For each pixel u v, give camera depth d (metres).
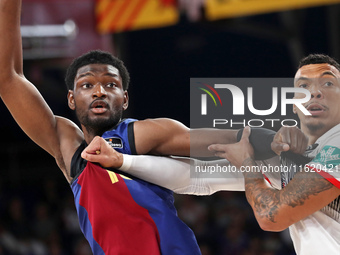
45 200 14.69
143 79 14.16
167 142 4.37
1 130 15.19
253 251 13.15
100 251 4.20
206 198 14.47
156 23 11.14
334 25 12.77
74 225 14.07
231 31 14.12
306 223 4.17
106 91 4.32
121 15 11.35
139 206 4.11
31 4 11.30
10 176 14.94
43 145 4.77
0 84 4.58
